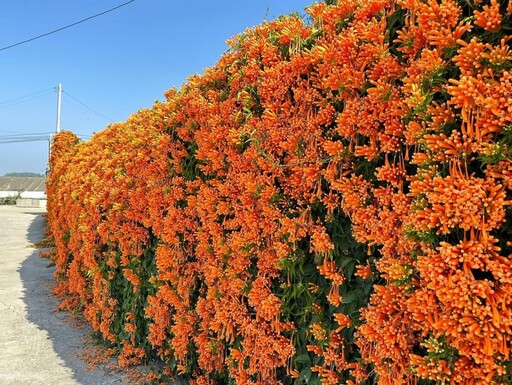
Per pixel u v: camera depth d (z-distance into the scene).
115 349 4.19
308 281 2.03
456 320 1.20
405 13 1.55
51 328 5.03
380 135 1.52
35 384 3.52
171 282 3.23
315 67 1.96
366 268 1.65
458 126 1.29
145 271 3.79
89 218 4.85
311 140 1.90
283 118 2.08
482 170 1.25
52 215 9.61
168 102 3.58
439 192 1.22
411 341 1.42
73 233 5.62
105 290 4.43
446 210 1.20
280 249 2.01
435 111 1.28
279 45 2.30
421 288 1.33
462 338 1.20
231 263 2.43
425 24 1.33
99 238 4.68
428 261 1.23
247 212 2.27
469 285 1.16
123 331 4.13
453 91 1.19
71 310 5.64
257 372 2.31
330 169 1.76
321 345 1.86
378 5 1.61
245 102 2.37
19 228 16.12
